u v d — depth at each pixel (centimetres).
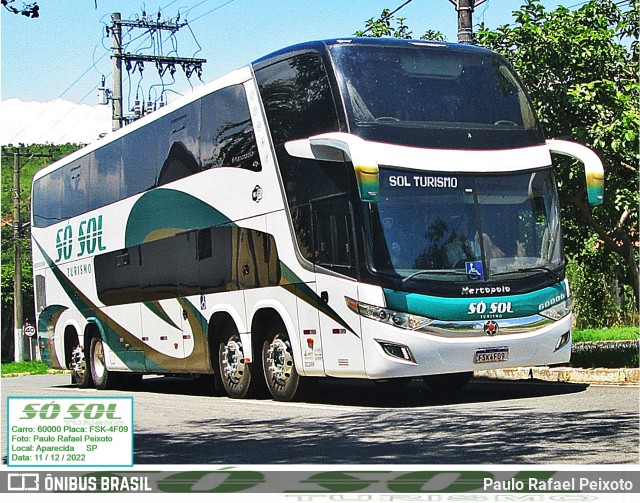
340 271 1355
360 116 1346
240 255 1575
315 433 1132
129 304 1986
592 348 1967
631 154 1709
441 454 934
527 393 1481
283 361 1518
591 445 948
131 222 1966
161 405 1611
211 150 1658
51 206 2417
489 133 1416
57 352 2383
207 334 1691
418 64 1410
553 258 1421
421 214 1344
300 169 1426
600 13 1839
